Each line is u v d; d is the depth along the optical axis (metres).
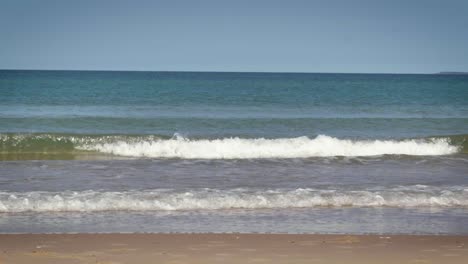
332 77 141.62
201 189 12.48
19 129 23.28
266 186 13.04
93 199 11.35
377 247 8.36
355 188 12.93
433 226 10.04
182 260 7.52
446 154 18.95
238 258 7.64
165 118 27.09
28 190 12.24
